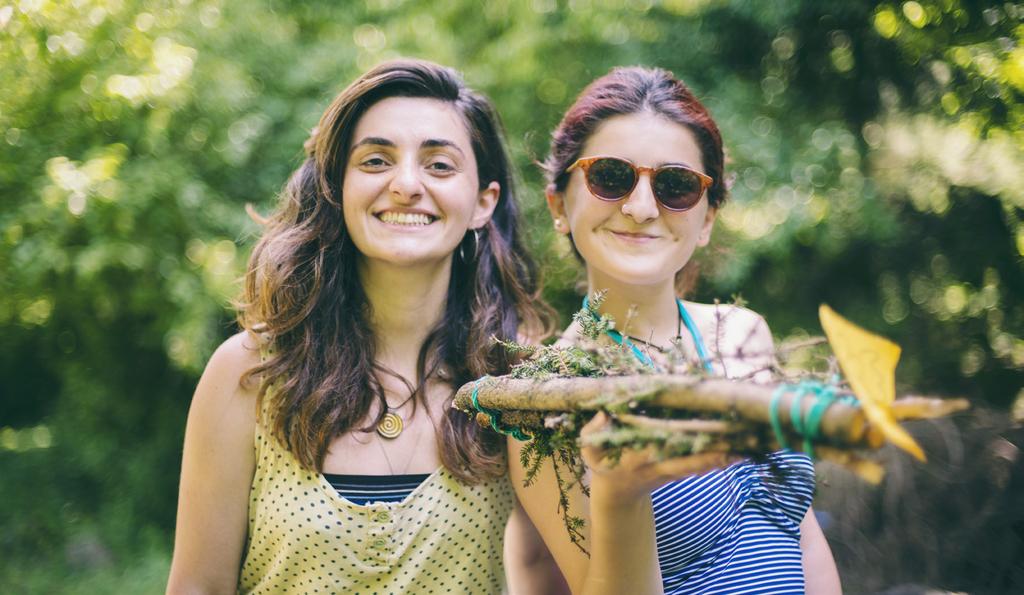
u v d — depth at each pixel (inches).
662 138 85.0
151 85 222.2
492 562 86.4
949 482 139.9
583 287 105.5
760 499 84.4
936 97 229.3
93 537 270.2
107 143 232.8
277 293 85.5
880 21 226.8
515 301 97.0
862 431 40.9
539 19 238.7
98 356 285.7
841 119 243.1
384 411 84.4
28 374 349.7
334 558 81.0
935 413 39.0
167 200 231.5
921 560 138.3
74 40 220.2
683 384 48.1
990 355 233.6
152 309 252.2
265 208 239.8
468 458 83.1
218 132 233.8
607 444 53.0
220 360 85.3
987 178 231.3
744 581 81.2
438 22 247.6
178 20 231.8
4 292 253.9
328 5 252.5
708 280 206.8
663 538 80.7
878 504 141.5
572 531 75.2
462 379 88.7
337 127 84.7
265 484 83.4
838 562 141.3
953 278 240.4
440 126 84.4
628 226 84.4
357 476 82.4
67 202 223.9
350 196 83.5
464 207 85.2
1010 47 210.1
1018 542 135.5
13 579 251.1
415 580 82.4
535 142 235.3
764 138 230.4
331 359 83.9
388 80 84.2
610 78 90.2
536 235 172.2
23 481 293.1
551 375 62.6
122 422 291.3
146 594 239.5
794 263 245.6
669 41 239.0
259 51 241.6
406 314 87.7
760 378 86.2
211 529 84.7
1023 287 233.1
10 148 229.8
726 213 222.8
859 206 230.5
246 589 87.4
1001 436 142.7
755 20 234.5
